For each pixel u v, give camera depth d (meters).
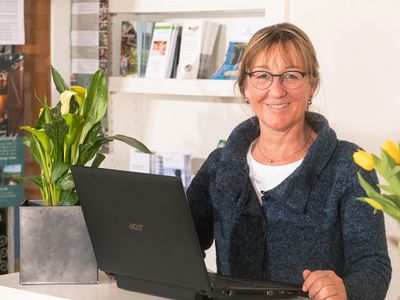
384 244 2.23
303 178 2.32
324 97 3.19
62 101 2.33
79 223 2.27
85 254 2.28
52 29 3.95
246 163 2.46
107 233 2.16
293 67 2.33
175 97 4.02
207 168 2.60
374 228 2.22
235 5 3.51
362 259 2.19
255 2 3.44
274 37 2.36
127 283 2.21
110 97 4.07
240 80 2.46
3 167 3.70
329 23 3.16
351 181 2.29
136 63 3.91
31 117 3.82
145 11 3.82
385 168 1.61
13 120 3.71
